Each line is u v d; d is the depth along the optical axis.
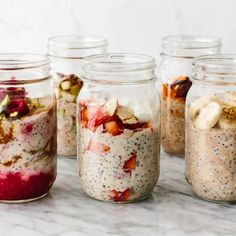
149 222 1.28
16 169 1.32
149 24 1.82
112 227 1.26
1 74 1.32
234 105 1.33
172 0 1.78
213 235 1.23
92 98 1.34
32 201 1.38
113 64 1.33
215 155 1.33
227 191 1.34
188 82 1.59
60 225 1.26
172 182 1.48
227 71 1.34
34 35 1.93
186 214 1.32
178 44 1.60
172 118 1.62
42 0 1.90
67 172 1.54
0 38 1.96
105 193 1.34
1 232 1.24
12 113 1.30
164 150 1.67
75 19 1.88
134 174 1.33
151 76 1.36
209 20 1.76
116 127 1.31
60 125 1.61
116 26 1.85
